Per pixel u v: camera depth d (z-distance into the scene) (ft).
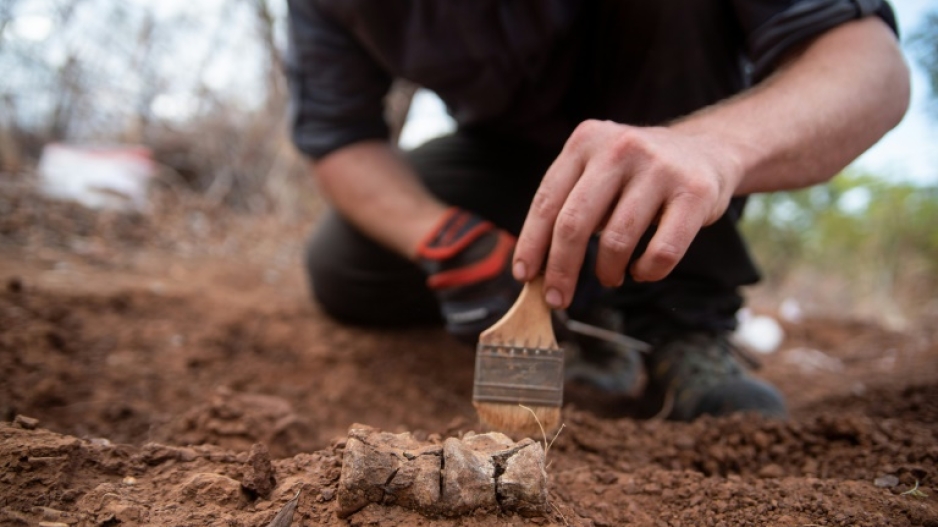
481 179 3.50
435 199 3.27
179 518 1.84
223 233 6.34
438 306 3.96
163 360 3.37
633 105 2.98
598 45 2.99
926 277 8.05
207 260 5.46
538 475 1.86
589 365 3.56
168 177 7.14
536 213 2.14
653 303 3.09
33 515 1.82
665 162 2.02
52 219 5.22
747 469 2.37
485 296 2.89
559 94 3.12
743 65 3.01
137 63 6.69
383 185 3.23
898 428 2.42
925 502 2.04
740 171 2.12
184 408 2.98
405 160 3.44
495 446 1.93
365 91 3.30
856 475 2.23
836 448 2.38
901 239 8.25
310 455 2.08
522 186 3.45
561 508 1.96
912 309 7.64
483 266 2.88
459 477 1.84
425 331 4.11
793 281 9.14
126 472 1.99
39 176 5.74
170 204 6.53
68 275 4.27
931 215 7.87
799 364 4.58
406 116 6.97
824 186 8.46
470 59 2.99
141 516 1.84
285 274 5.49
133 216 5.86
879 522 1.94
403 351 3.78
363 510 1.85
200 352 3.49
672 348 3.05
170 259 5.27
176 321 3.82
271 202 7.43
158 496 1.92
